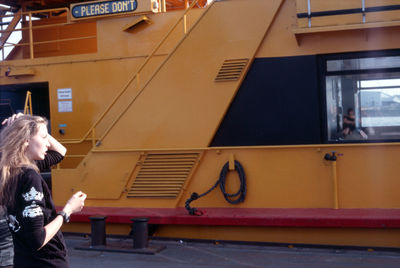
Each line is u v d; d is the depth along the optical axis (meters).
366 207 5.92
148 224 6.47
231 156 6.38
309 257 5.60
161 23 8.05
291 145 6.20
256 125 6.45
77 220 6.78
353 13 5.77
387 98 5.99
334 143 6.17
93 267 5.61
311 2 5.90
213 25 6.64
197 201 6.59
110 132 7.08
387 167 5.86
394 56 5.95
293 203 6.18
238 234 6.21
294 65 6.30
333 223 5.59
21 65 8.78
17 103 9.71
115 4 8.12
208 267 5.44
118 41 8.25
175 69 6.79
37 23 9.77
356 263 5.30
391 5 5.65
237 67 6.47
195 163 6.60
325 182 6.05
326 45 6.15
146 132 6.88
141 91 6.95
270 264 5.43
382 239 5.64
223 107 6.50
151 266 5.56
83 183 7.16
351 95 6.13
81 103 8.43
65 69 8.53
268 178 6.28
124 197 6.95
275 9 6.37
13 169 2.54
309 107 6.24
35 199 2.51
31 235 2.44
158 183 6.77
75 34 9.41
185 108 6.70
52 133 8.61
